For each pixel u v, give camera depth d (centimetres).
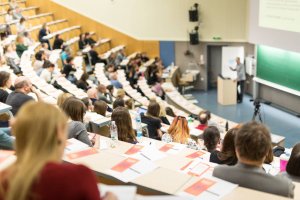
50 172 141
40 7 1819
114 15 1803
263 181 233
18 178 140
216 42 1723
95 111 688
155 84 1510
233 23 1684
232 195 217
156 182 236
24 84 561
